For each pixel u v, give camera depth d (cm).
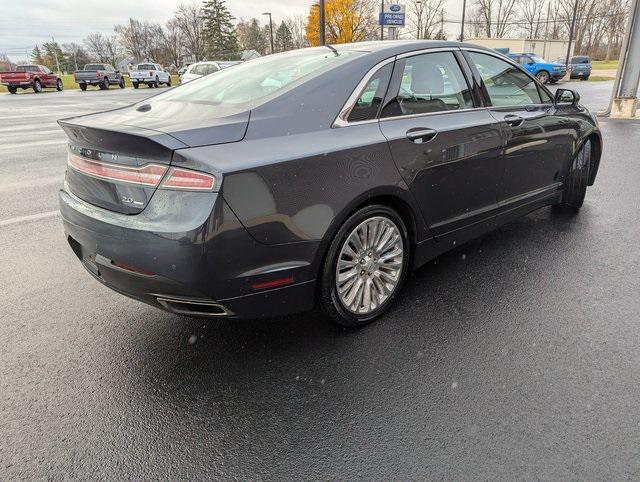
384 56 286
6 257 390
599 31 6969
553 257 371
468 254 381
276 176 222
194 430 207
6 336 278
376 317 288
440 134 294
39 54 10488
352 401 222
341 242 256
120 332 282
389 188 267
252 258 222
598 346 258
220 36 8112
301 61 298
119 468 188
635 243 396
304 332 278
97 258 239
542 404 216
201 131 219
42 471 187
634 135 921
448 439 198
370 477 182
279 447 197
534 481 178
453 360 249
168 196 211
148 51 8256
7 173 679
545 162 394
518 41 4644
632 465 184
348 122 259
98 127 225
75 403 224
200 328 285
